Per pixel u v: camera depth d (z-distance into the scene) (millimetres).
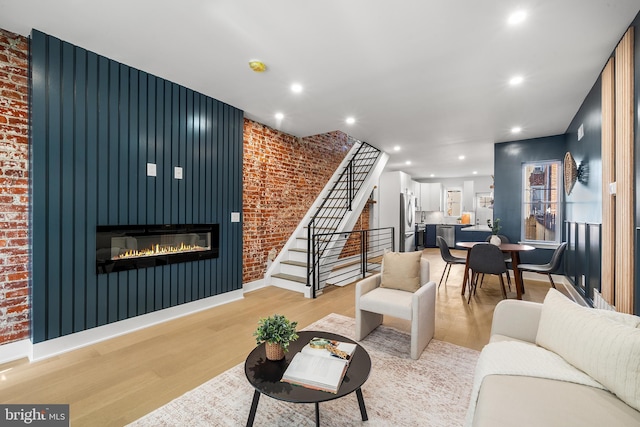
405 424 1611
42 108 2281
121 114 2725
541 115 3916
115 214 2699
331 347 1710
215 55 2551
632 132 2080
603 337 1299
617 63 2244
